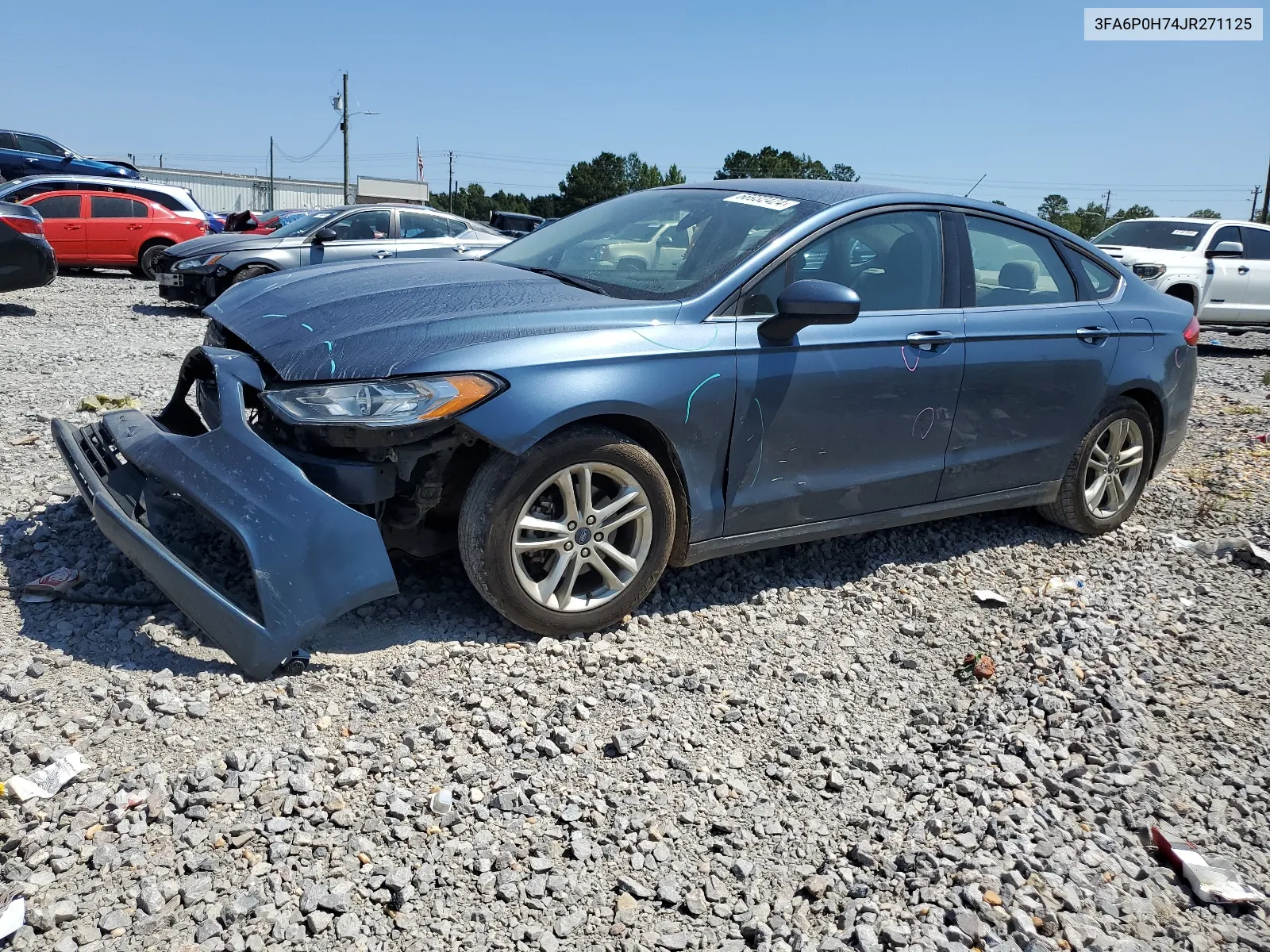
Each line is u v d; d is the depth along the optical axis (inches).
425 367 124.5
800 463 155.2
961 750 123.6
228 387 128.8
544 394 128.3
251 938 84.8
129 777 102.2
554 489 135.3
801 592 165.0
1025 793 114.3
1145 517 223.3
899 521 173.3
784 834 106.0
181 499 146.8
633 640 143.0
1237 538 201.6
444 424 123.5
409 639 135.9
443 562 159.2
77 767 102.9
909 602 165.5
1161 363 202.2
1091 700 135.9
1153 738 129.6
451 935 88.0
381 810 102.3
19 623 131.4
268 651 119.6
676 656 139.8
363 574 124.0
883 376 159.9
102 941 83.4
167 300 497.0
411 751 112.3
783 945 89.4
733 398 144.8
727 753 119.3
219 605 118.6
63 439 144.6
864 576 175.6
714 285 147.6
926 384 165.6
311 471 127.4
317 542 121.6
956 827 107.7
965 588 175.6
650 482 139.5
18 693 114.8
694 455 143.9
